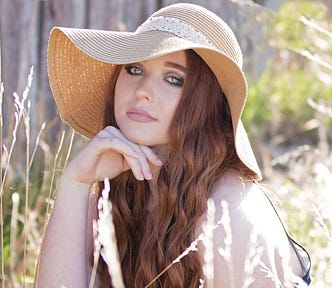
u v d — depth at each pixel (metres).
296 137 8.16
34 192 4.23
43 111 5.06
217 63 2.51
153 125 2.54
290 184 4.90
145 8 6.08
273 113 8.09
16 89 5.21
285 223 2.85
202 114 2.57
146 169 2.52
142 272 2.61
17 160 4.46
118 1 5.82
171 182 2.56
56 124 5.14
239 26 6.64
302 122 8.23
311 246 3.56
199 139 2.58
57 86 2.84
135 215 2.73
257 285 2.41
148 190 2.71
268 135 8.12
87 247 2.77
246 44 6.86
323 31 3.69
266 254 2.42
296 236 3.79
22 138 4.66
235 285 2.43
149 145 2.58
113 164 2.59
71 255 2.55
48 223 2.59
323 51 6.27
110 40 2.59
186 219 2.54
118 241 2.72
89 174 2.57
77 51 2.80
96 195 2.82
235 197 2.53
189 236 2.54
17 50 5.27
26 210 2.81
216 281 2.46
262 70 8.05
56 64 2.81
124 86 2.57
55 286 2.54
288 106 8.34
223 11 6.51
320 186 3.82
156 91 2.53
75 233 2.56
